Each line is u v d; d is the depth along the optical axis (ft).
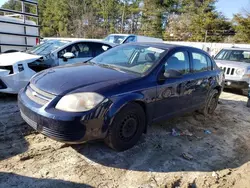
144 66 11.62
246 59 27.27
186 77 13.14
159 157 10.64
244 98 24.23
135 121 10.63
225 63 25.32
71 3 147.13
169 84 11.84
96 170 9.26
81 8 147.74
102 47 22.24
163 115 12.18
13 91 15.79
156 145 11.70
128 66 11.93
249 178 9.53
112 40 42.19
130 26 148.25
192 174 9.63
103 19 148.56
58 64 18.76
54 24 154.20
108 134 9.64
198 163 10.52
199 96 14.82
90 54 21.33
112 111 9.29
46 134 8.99
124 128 10.21
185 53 13.53
